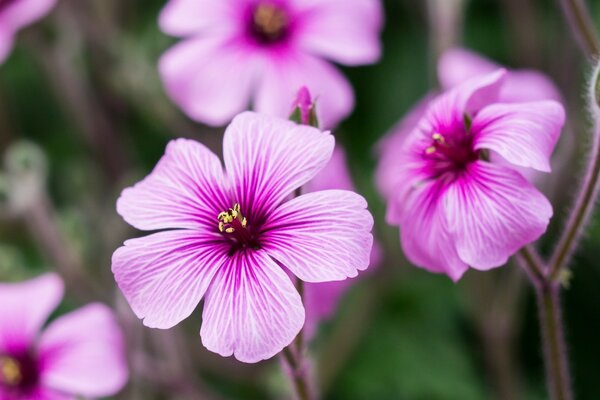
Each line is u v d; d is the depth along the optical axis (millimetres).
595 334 402
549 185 375
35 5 374
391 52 441
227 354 252
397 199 282
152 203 271
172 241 265
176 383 364
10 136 429
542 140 266
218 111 358
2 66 448
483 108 279
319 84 358
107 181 414
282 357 274
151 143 433
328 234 258
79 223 388
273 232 263
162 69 361
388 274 403
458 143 275
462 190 270
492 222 264
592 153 272
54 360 339
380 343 404
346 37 365
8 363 339
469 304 392
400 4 443
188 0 371
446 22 380
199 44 364
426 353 401
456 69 366
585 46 307
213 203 271
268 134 272
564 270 278
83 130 416
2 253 376
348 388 401
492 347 382
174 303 259
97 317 341
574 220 273
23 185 371
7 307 347
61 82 405
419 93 431
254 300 255
